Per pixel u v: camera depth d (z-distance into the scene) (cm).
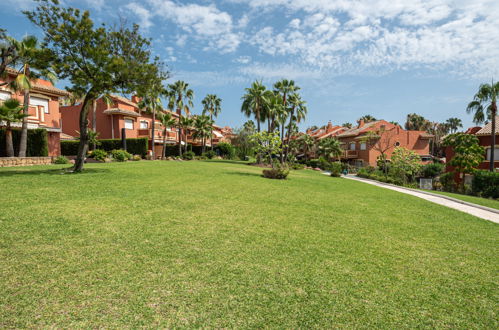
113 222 559
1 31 1397
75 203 679
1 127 1720
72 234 482
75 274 350
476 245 593
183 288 334
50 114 2089
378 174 3281
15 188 795
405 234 641
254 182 1360
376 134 3697
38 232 478
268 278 373
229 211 722
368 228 669
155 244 464
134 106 3378
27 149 1838
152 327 262
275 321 282
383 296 346
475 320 305
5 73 1554
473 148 2448
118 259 400
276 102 3394
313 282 370
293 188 1295
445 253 525
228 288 340
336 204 961
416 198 1343
